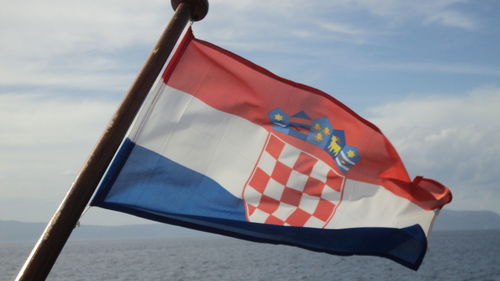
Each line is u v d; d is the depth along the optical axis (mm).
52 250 3557
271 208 5484
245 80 5590
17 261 114188
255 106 5609
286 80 5684
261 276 58594
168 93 5383
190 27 5270
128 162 5152
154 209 5121
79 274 66562
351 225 5527
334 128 5691
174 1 4848
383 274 59750
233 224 5340
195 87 5469
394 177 5605
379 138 5645
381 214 5586
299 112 5691
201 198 5305
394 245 5641
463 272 59906
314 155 5664
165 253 125625
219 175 5418
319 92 5730
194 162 5336
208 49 5523
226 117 5512
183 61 5477
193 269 69438
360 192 5652
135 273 65562
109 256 119250
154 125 5297
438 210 5551
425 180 5652
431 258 83875
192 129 5402
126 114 4090
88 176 3820
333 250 5574
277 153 5574
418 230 5551
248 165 5504
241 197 5445
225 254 112875
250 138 5570
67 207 3693
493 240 164000
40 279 3463
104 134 4008
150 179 5180
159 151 5250
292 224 5461
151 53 4422
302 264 76875
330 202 5594
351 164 5656
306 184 5625
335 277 57219
